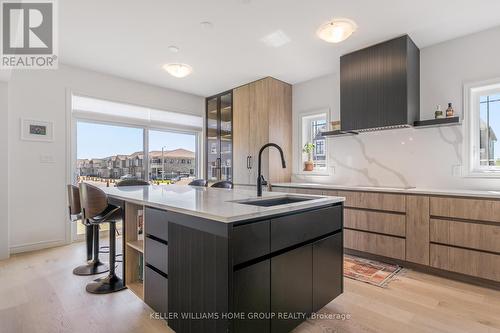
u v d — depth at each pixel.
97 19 2.62
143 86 4.58
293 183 4.23
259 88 4.39
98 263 2.84
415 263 2.76
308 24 2.72
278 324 1.52
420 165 3.23
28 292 2.28
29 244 3.42
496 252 2.30
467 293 2.29
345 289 2.37
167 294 1.70
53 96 3.63
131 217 2.27
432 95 3.15
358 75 3.27
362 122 3.21
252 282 1.37
